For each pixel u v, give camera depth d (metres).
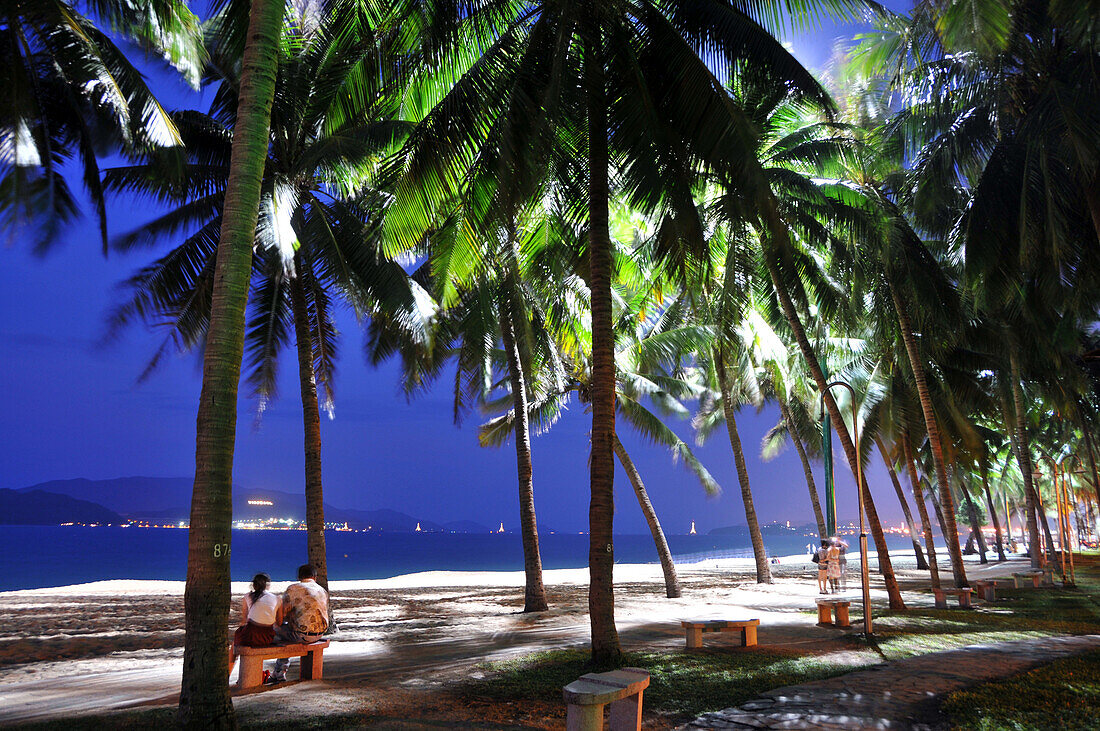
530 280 15.75
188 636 6.02
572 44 10.98
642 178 11.13
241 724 6.52
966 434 27.31
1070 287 19.09
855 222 16.94
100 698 8.10
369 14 10.70
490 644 11.99
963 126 18.08
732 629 11.23
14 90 13.34
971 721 6.80
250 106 7.02
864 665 9.70
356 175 15.04
